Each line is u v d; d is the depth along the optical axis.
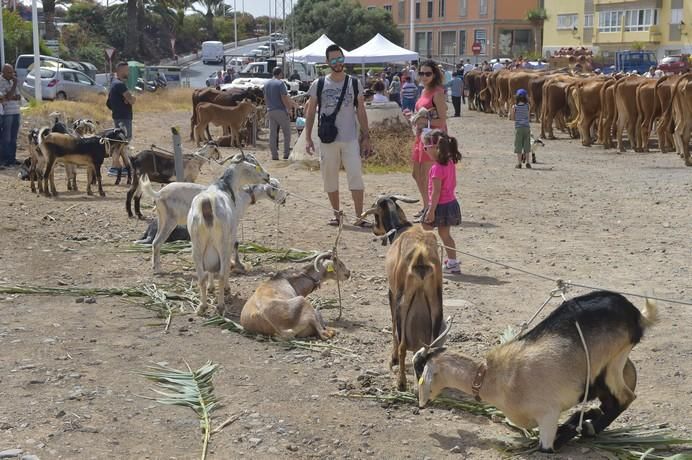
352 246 11.29
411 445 5.43
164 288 9.02
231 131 23.77
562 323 5.17
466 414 5.95
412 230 6.43
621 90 23.27
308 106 12.63
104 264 10.09
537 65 48.69
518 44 78.88
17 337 7.30
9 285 8.95
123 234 11.83
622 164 20.70
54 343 7.18
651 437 5.38
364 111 12.51
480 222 13.11
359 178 12.52
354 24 75.25
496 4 77.56
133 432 5.53
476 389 5.32
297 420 5.75
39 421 5.61
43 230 11.89
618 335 5.12
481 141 26.88
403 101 27.23
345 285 9.35
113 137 15.67
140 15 74.06
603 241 11.71
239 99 24.23
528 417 5.23
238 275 9.71
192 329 7.71
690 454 5.05
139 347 7.17
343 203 14.59
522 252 11.02
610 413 5.30
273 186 9.91
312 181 17.20
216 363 6.82
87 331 7.55
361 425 5.71
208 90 24.27
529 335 5.32
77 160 14.75
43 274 9.53
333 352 7.12
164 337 7.46
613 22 64.19
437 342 5.80
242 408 5.93
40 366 6.61
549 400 5.11
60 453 5.18
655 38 60.84
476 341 7.43
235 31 92.81
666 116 22.45
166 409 5.92
